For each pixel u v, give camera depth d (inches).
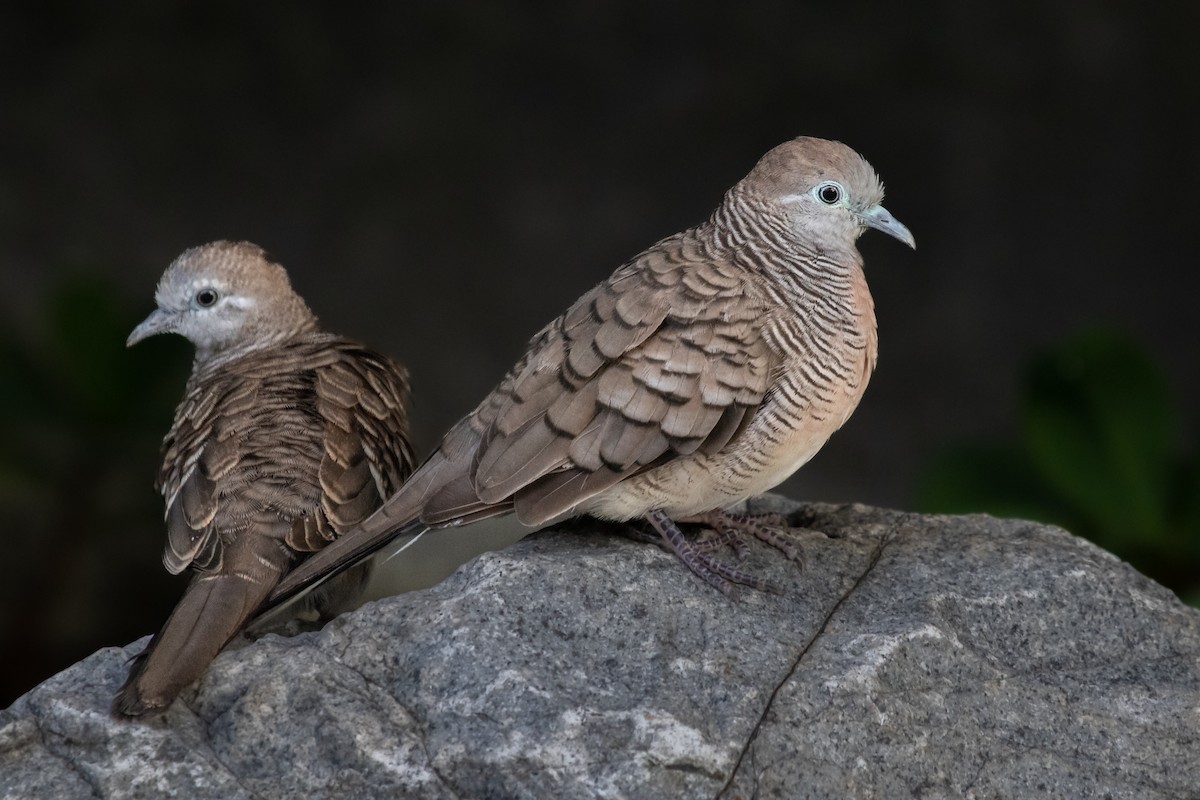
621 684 275.0
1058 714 287.6
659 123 842.2
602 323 298.2
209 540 300.4
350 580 336.8
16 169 812.6
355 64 846.5
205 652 275.1
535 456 292.0
